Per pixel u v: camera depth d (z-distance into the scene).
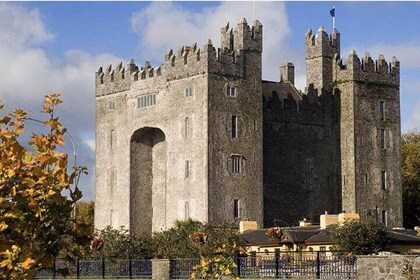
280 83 129.38
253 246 92.25
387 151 126.81
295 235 89.00
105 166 123.75
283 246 89.06
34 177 20.14
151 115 118.19
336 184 125.06
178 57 115.31
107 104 125.31
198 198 110.44
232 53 113.94
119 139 122.25
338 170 125.19
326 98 126.50
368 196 124.06
